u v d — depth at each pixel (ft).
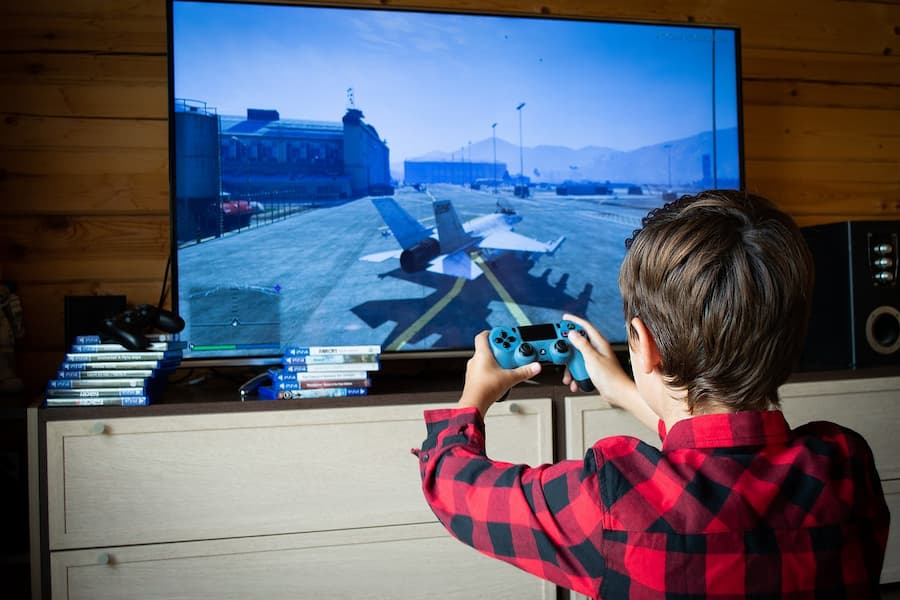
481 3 7.22
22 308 6.49
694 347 1.92
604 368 3.02
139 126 6.72
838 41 8.30
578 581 1.87
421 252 6.54
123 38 6.68
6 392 6.02
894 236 6.56
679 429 1.99
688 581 1.74
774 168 8.10
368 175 6.45
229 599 5.21
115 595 5.08
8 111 6.51
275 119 6.27
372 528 5.38
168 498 5.13
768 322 1.86
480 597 5.50
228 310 6.18
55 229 6.59
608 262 6.91
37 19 6.56
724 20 7.93
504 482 1.99
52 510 5.00
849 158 8.32
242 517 5.22
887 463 6.36
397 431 5.42
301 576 5.30
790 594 1.74
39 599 4.99
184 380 6.49
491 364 2.51
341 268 6.39
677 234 1.95
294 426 5.28
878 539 1.94
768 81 8.09
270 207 6.26
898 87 8.39
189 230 6.11
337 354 5.54
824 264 6.74
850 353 6.46
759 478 1.85
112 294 6.66
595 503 1.85
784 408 6.17
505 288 6.70
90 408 5.06
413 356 6.50
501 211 6.71
